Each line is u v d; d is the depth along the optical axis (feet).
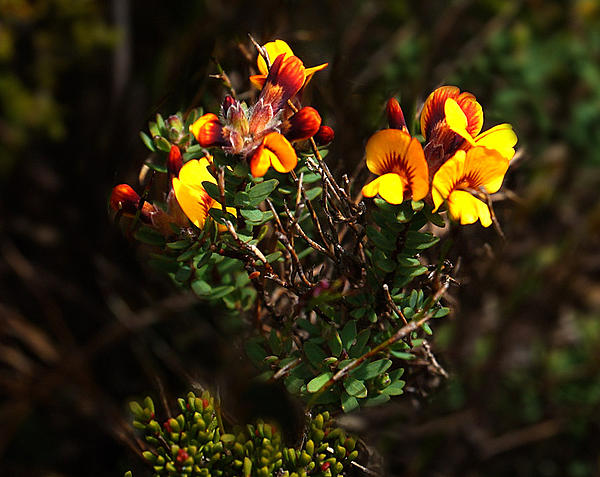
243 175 1.08
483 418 1.97
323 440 1.15
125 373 1.88
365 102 1.30
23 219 2.06
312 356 1.14
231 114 1.07
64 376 1.90
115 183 1.28
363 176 1.27
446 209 1.09
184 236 1.14
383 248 1.11
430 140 1.11
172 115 1.21
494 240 1.28
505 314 2.02
